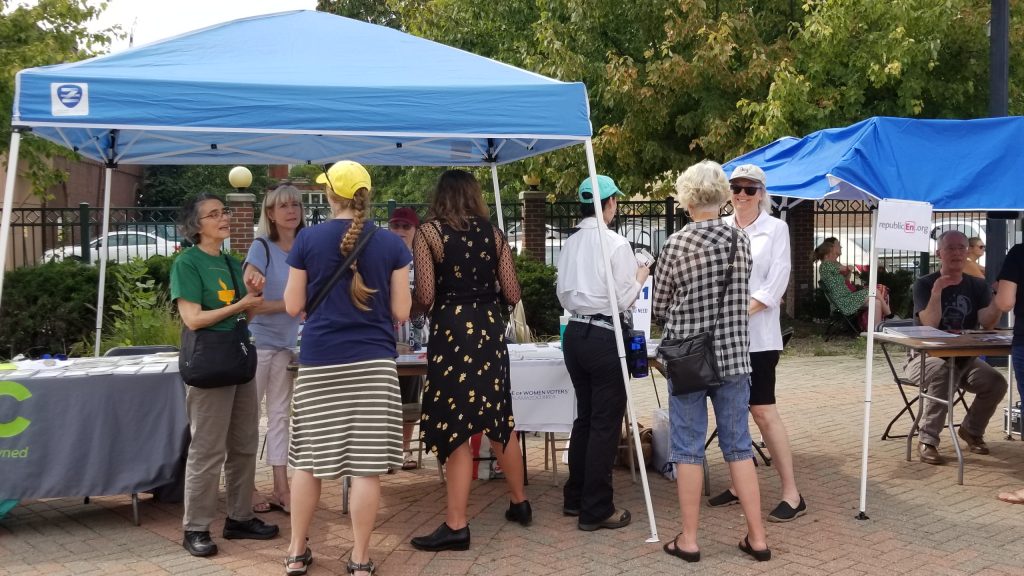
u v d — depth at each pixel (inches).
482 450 238.8
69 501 221.3
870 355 203.0
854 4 480.4
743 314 175.6
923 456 250.4
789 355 464.1
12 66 499.5
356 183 165.3
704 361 170.1
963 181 202.5
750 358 197.0
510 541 190.2
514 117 187.6
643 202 555.2
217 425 182.2
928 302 267.7
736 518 204.7
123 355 244.5
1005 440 275.9
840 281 502.3
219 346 177.5
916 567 172.6
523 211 545.3
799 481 231.9
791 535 191.6
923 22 474.9
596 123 555.5
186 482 183.6
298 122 177.9
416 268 180.7
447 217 181.6
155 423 199.6
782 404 336.2
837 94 500.1
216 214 181.6
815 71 498.6
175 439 200.1
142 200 1325.0
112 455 197.0
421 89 183.2
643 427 269.7
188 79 174.7
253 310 198.7
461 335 178.9
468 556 181.6
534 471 248.4
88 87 169.8
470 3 657.0
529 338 260.7
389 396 166.9
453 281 181.0
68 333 429.4
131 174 1269.7
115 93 170.7
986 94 517.7
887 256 628.4
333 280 163.8
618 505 215.9
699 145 529.7
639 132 527.5
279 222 201.6
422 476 242.7
